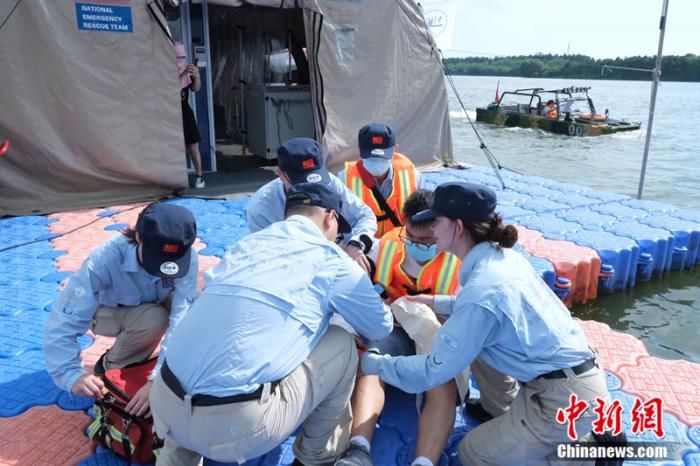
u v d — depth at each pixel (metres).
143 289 2.88
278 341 2.14
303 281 2.24
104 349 3.68
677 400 3.30
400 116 8.90
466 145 17.77
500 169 9.40
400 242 3.20
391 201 3.96
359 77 8.29
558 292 5.24
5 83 6.21
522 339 2.27
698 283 6.06
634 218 6.72
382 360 2.55
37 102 6.41
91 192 7.02
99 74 6.59
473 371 2.97
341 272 2.37
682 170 13.66
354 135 8.43
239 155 10.60
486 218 2.37
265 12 10.51
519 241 5.84
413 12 8.59
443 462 2.77
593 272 5.49
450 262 3.07
